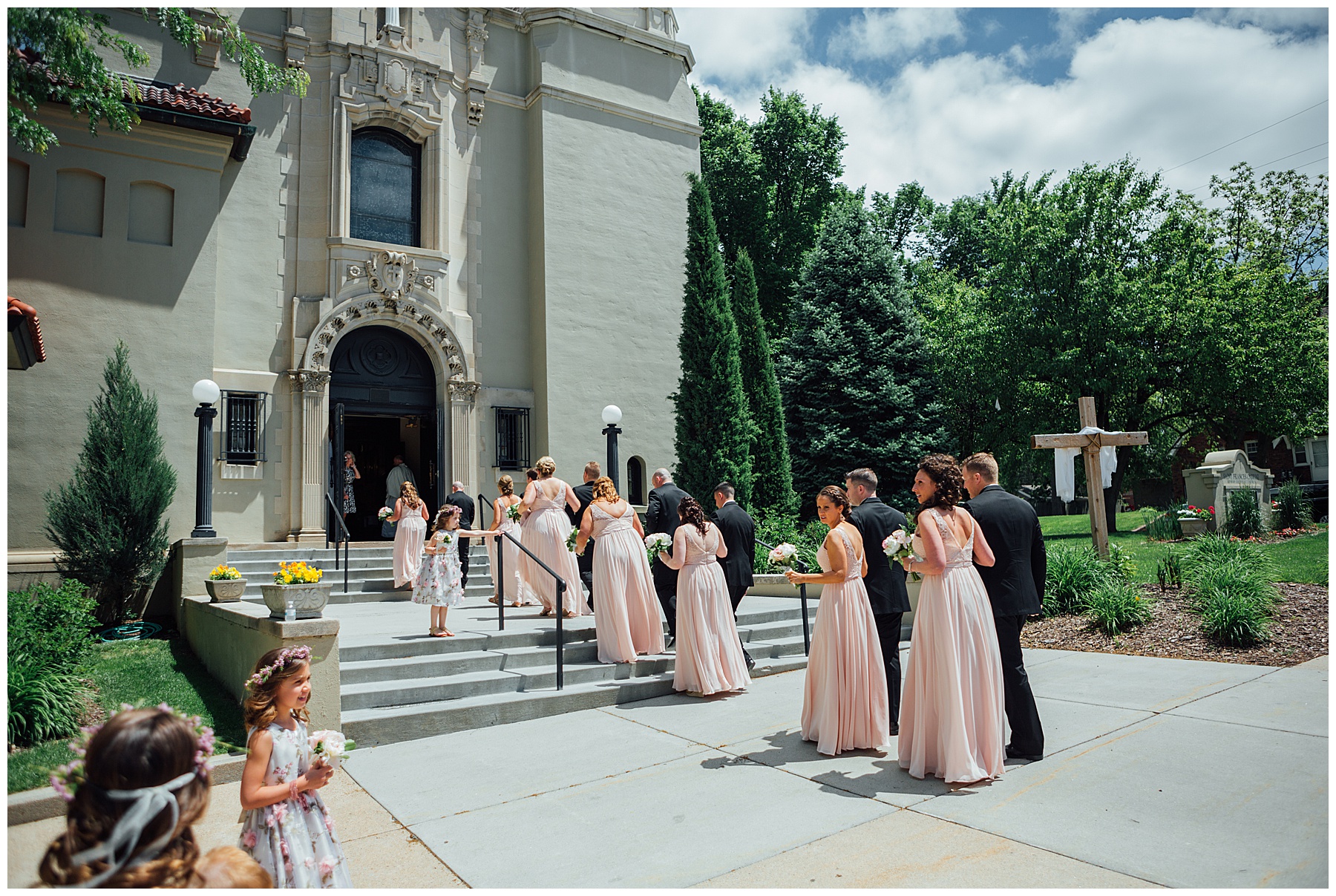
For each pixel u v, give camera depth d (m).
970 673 4.50
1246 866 3.31
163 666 8.09
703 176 25.62
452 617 9.42
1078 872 3.31
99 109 9.25
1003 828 3.81
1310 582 9.72
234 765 5.08
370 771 5.18
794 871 3.42
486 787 4.79
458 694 6.62
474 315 16.02
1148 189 22.80
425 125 15.55
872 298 21.41
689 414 14.87
